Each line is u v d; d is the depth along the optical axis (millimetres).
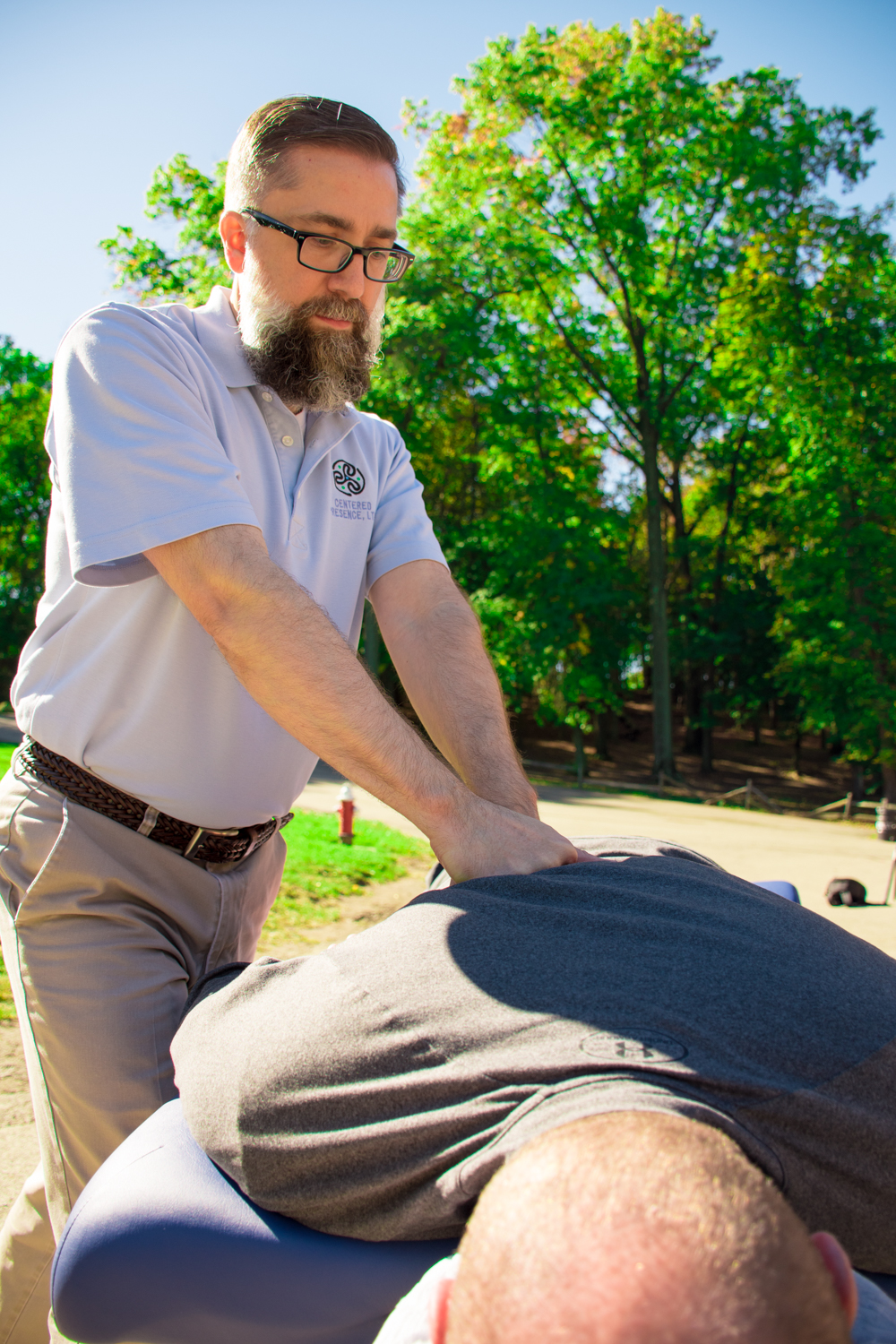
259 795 1693
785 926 1034
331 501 1745
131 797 1589
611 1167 536
